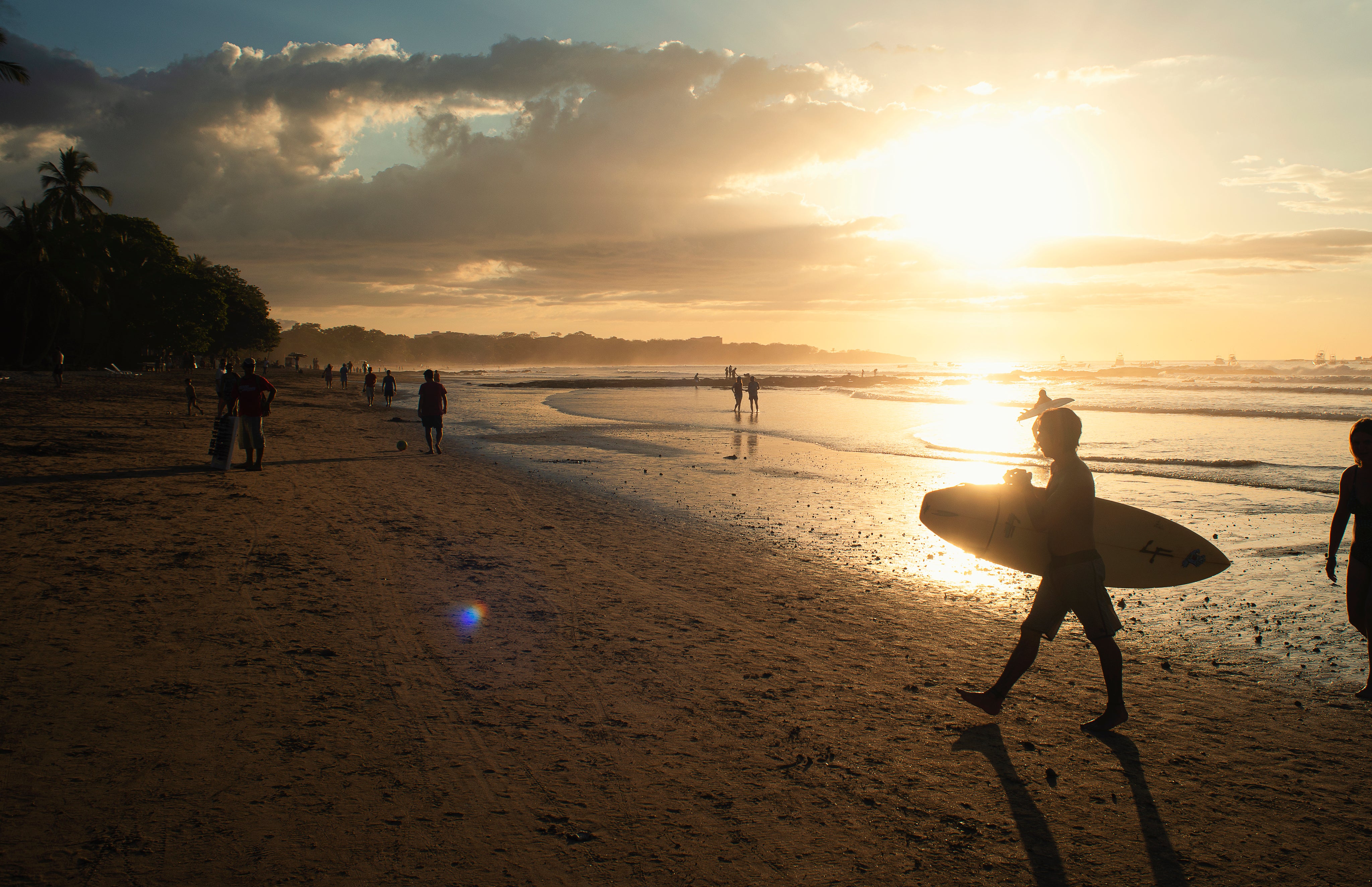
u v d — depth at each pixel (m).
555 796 3.53
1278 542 10.10
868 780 3.77
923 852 3.18
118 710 4.18
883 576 8.07
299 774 3.62
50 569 6.83
